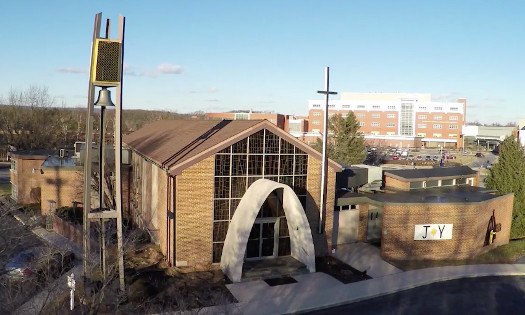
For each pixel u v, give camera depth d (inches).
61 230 1147.3
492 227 1146.7
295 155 972.6
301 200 991.0
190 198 876.0
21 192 1514.5
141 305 686.5
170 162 901.2
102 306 685.9
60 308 665.0
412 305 781.9
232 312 697.6
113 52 710.5
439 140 4722.0
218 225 908.6
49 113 2881.4
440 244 1045.2
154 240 1028.5
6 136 2645.2
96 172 1302.9
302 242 928.9
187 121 1524.4
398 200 1070.4
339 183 1221.7
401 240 1023.0
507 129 5324.8
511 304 796.0
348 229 1135.6
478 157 4156.0
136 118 5738.2
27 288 707.4
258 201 842.2
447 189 1336.1
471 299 815.7
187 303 728.3
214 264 908.6
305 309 743.1
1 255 759.7
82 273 792.9
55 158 1507.1
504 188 1282.0
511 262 1053.8
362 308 764.0
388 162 3326.8
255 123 944.3
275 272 885.8
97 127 2972.4
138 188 1272.1
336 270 936.3
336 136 2566.4
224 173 903.1
